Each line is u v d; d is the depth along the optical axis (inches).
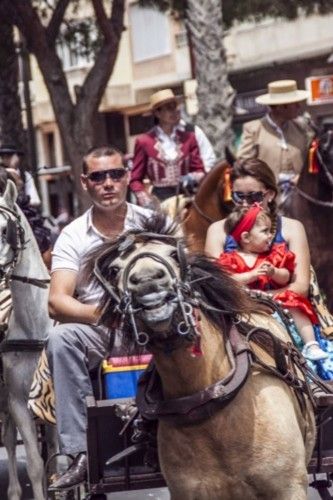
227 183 607.5
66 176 2006.6
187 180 647.8
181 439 299.6
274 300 356.5
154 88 2057.1
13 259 416.2
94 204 385.7
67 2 997.2
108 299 293.1
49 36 998.4
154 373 309.0
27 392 421.1
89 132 998.4
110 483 341.7
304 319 370.0
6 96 1128.2
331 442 345.1
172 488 305.7
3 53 1116.5
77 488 405.1
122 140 2146.9
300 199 612.7
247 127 682.8
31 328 422.9
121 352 354.3
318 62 1706.4
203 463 300.2
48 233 531.2
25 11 982.4
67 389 361.4
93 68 995.3
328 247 608.7
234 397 298.8
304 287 371.9
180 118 677.9
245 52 1795.0
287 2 1177.4
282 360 313.3
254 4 1168.2
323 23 1686.8
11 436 461.4
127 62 2098.9
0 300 426.6
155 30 2023.9
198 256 307.6
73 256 383.6
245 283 362.6
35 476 419.2
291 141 673.6
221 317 307.3
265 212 374.6
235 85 1818.4
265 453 298.7
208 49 1032.2
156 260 280.5
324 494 359.9
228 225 374.0
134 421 328.5
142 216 388.8
